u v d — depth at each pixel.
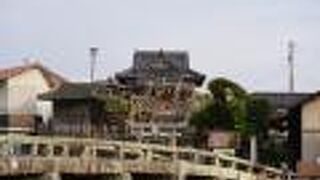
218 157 57.25
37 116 87.69
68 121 85.94
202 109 87.56
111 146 46.53
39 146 39.78
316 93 81.38
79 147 43.28
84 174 41.50
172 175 50.75
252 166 62.34
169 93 94.12
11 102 88.62
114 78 102.56
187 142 81.69
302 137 81.31
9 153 38.47
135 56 109.69
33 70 91.19
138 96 93.69
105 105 86.62
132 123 88.50
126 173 44.75
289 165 82.25
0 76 89.19
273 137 85.44
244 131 83.06
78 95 86.25
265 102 86.56
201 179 54.94
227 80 86.12
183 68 107.12
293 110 84.12
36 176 38.06
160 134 84.56
